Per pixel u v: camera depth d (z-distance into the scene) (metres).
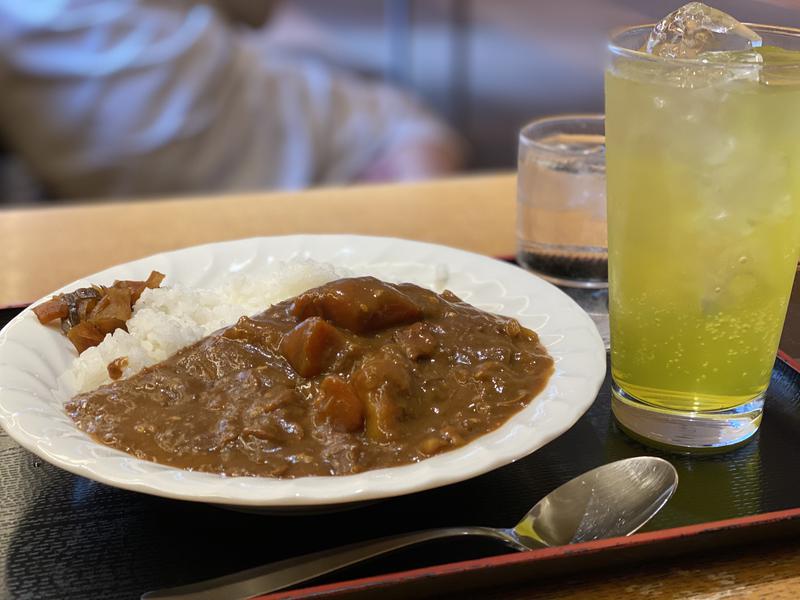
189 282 0.57
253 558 0.42
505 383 0.46
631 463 0.45
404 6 2.29
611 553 0.41
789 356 0.54
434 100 2.08
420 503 0.45
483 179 0.88
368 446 0.43
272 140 1.45
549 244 0.58
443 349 0.48
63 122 1.35
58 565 0.42
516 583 0.41
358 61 2.25
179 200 0.82
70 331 0.50
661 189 0.44
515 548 0.42
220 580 0.40
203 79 1.39
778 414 0.50
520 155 0.59
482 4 2.63
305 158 1.45
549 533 0.42
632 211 0.45
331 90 1.51
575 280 0.59
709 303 0.45
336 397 0.43
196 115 1.38
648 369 0.47
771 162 0.43
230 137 1.42
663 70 0.43
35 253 0.71
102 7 1.37
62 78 1.34
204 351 0.48
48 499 0.45
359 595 0.39
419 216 0.78
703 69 0.42
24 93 1.35
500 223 0.77
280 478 0.41
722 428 0.47
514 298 0.54
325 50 2.29
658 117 0.43
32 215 0.78
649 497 0.44
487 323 0.50
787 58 0.44
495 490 0.45
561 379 0.46
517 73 2.16
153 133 1.37
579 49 2.26
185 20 1.43
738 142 0.42
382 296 0.48
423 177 1.48
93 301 0.52
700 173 0.43
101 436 0.43
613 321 0.48
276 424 0.43
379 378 0.44
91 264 0.69
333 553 0.41
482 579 0.40
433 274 0.57
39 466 0.47
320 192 0.84
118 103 1.36
